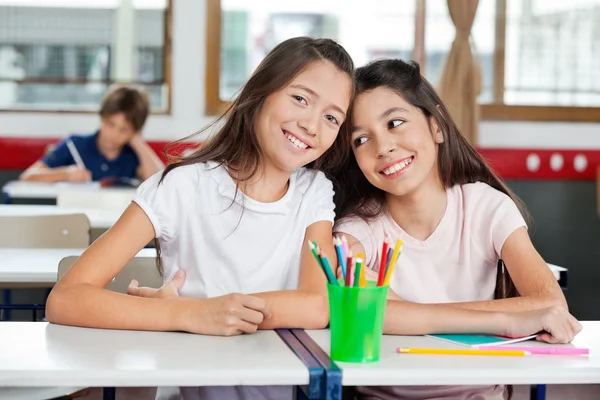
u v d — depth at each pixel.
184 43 5.12
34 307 2.19
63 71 5.09
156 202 1.67
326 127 1.70
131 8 5.09
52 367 1.19
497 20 5.26
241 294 1.46
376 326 1.27
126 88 4.65
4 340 1.36
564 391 3.21
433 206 1.86
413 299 1.85
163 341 1.37
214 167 1.72
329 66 1.69
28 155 4.95
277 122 1.67
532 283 1.71
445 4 5.23
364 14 5.26
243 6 5.16
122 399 3.00
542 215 5.22
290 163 1.69
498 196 1.85
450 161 1.87
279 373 1.19
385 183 1.79
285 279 1.73
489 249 1.83
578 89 5.34
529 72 5.31
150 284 2.04
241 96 1.73
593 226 5.25
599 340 1.48
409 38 5.30
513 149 5.19
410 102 1.79
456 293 1.85
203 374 1.18
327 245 1.72
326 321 1.51
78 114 5.07
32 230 2.68
